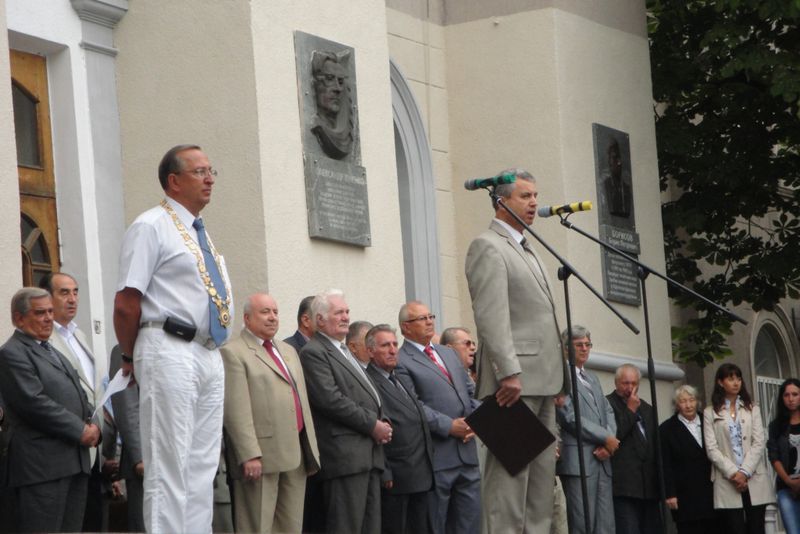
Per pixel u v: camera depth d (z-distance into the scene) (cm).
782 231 2045
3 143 1062
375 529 1097
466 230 1689
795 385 1516
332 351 1104
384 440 1098
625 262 1708
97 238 1270
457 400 1202
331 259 1324
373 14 1415
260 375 1048
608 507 1317
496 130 1681
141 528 1012
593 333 1648
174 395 819
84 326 1248
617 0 1764
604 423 1326
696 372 2120
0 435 952
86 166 1271
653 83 1978
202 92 1284
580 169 1670
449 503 1198
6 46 1077
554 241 1641
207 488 838
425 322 1213
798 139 1998
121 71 1313
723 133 2020
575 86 1680
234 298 1262
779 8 1773
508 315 1009
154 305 827
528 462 997
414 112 1655
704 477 1488
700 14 1964
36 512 948
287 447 1048
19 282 1057
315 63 1329
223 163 1276
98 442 973
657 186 1783
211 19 1286
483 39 1692
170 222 839
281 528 1058
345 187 1344
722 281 2064
